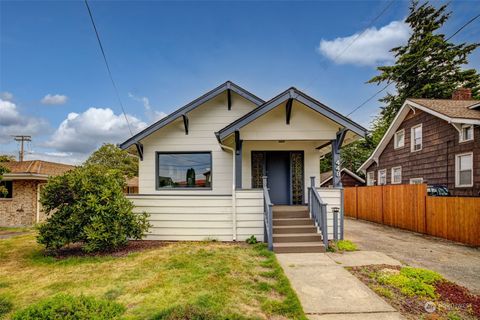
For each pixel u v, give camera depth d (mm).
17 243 8086
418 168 13883
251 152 9625
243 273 4938
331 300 3895
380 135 27078
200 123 9648
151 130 9094
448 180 11922
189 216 7957
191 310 3363
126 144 9062
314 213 7762
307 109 8031
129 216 6672
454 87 21453
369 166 19328
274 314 3471
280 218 7898
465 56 21578
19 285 4523
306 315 3479
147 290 4164
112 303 3566
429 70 22438
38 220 14383
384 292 4137
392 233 9891
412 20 23062
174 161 9680
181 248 6883
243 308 3602
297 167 9664
